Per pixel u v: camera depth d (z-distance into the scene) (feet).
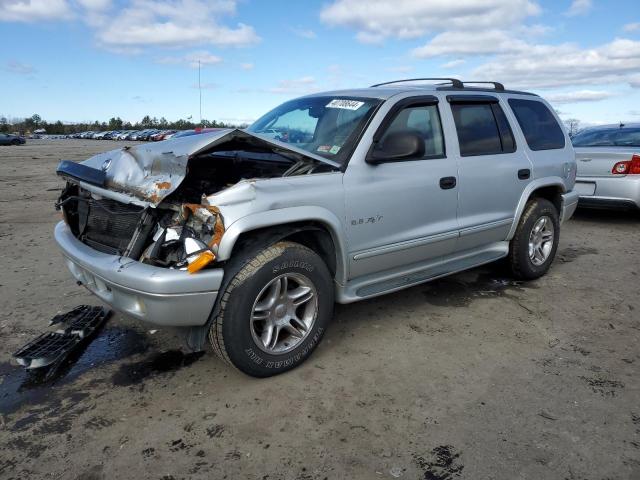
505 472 7.87
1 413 9.46
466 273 17.79
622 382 10.52
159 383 10.46
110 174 11.22
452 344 12.21
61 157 84.84
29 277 17.06
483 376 10.71
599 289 16.25
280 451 8.36
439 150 13.55
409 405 9.64
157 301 9.11
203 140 10.20
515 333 12.87
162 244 9.73
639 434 8.80
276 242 10.30
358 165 11.54
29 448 8.45
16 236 23.40
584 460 8.14
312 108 13.70
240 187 9.65
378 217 11.91
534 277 16.88
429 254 13.56
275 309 10.41
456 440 8.63
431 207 13.09
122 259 9.80
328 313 11.22
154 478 7.77
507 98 16.15
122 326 13.09
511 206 15.53
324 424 9.06
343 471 7.90
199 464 8.07
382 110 12.30
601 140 28.22
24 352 11.19
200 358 11.52
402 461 8.12
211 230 9.25
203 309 9.46
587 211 30.66
